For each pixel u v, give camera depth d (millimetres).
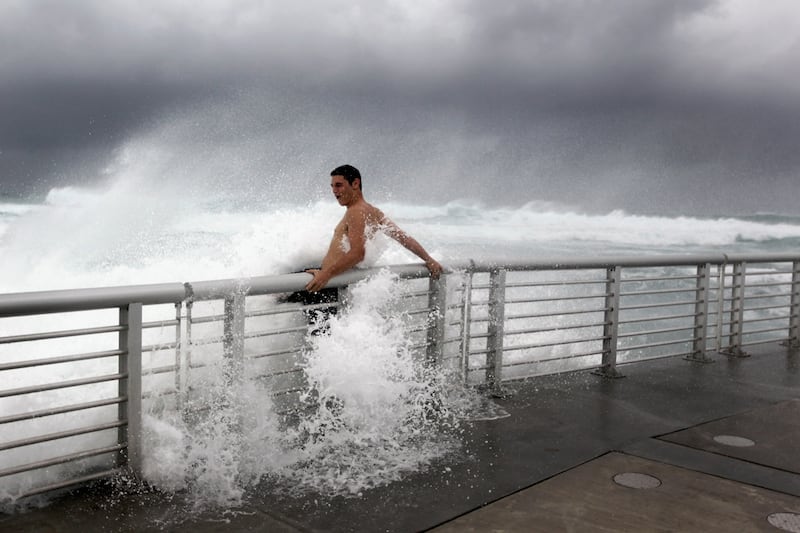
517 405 4520
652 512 2809
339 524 2646
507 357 6531
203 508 2768
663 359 6312
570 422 4145
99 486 2936
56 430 3336
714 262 6309
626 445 3725
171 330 4164
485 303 4691
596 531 2619
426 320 4371
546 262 4910
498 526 2652
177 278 5508
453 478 3170
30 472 3061
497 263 4645
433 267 4211
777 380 5512
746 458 3539
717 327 6578
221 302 4352
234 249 4789
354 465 3312
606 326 5500
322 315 3775
